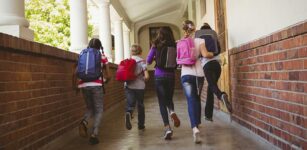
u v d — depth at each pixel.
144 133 5.85
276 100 3.94
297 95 3.36
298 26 3.19
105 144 5.03
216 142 4.75
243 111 5.40
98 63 5.21
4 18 3.99
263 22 4.34
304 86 3.20
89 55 5.21
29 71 3.99
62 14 17.41
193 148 4.45
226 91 6.57
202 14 10.89
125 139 5.36
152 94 18.11
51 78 4.77
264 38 4.20
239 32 5.55
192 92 4.92
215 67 5.70
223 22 6.86
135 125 6.93
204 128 5.96
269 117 4.20
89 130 6.45
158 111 9.43
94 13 19.72
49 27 16.56
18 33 4.01
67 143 5.23
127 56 18.38
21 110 3.72
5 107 3.33
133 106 6.02
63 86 5.34
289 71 3.53
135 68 6.00
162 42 5.24
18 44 3.53
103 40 11.42
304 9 3.14
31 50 3.89
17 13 4.09
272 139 4.09
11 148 3.44
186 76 4.94
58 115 5.02
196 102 4.91
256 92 4.70
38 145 4.19
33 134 4.04
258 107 4.62
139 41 22.06
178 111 9.13
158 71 5.25
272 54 4.02
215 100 7.90
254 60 4.74
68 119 5.54
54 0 17.70
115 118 8.23
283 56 3.67
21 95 3.74
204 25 5.97
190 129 6.02
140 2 15.13
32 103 4.04
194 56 4.93
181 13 19.27
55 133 4.86
